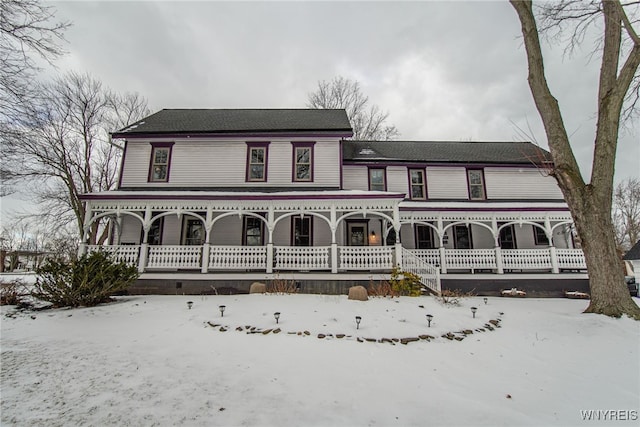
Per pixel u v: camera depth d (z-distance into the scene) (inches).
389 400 136.8
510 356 200.2
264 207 434.0
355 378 159.0
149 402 129.6
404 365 178.9
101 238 792.3
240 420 117.1
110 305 322.7
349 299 342.6
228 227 511.5
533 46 343.0
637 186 1272.1
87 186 780.6
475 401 138.2
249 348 199.8
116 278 340.2
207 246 418.0
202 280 410.3
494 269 508.7
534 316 300.0
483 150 658.2
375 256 421.1
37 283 316.2
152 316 277.4
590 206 298.5
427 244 565.9
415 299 355.6
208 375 157.9
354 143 686.5
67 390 139.3
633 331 239.1
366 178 593.6
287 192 448.5
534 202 569.9
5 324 252.2
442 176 601.6
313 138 534.0
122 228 505.7
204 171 525.3
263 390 143.1
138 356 182.9
